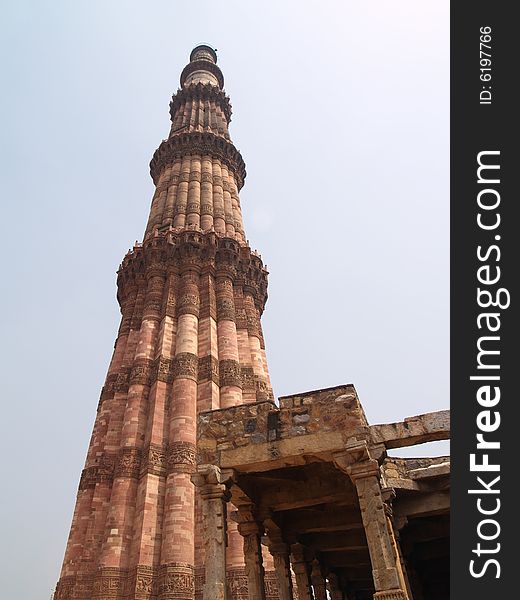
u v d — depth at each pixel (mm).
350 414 14578
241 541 25625
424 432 14320
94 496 27812
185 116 57531
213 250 40406
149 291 37844
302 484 17250
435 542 21922
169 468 27828
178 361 32719
